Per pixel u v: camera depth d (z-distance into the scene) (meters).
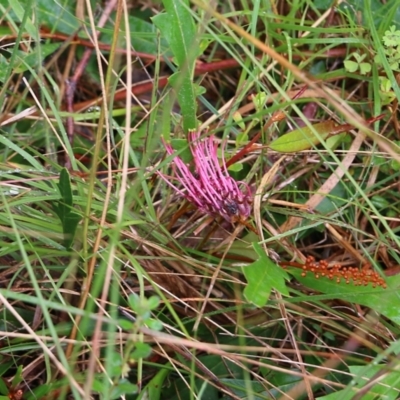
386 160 0.52
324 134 0.48
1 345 0.47
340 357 0.45
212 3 0.45
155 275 0.49
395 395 0.44
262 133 0.48
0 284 0.49
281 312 0.47
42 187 0.47
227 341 0.49
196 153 0.46
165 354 0.45
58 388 0.44
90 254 0.46
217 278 0.47
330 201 0.52
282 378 0.48
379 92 0.52
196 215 0.50
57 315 0.48
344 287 0.46
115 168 0.53
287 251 0.49
